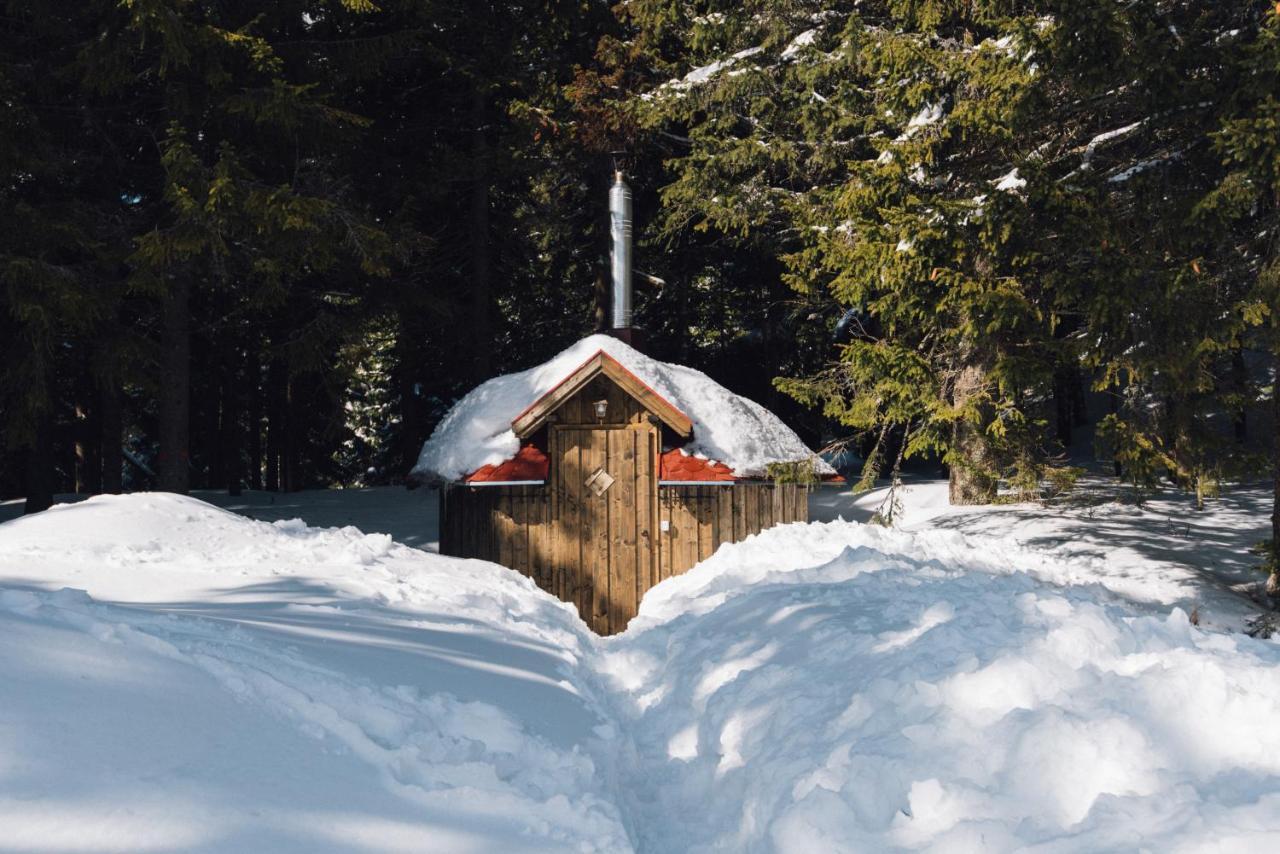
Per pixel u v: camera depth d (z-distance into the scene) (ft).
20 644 11.46
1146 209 39.75
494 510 39.32
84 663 11.46
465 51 68.85
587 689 20.94
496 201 80.33
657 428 39.63
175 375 51.13
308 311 66.69
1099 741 11.57
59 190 51.72
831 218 47.75
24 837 7.63
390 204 66.80
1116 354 40.88
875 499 64.64
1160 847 9.42
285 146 52.85
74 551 25.54
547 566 39.29
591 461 39.58
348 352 62.03
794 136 62.59
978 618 17.49
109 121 51.42
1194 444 41.50
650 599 35.78
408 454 90.17
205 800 8.96
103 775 8.89
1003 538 49.88
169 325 51.21
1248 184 35.22
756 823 12.76
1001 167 48.06
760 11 60.95
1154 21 38.37
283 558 27.81
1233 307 37.19
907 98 45.68
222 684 12.31
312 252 49.65
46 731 9.37
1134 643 15.34
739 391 86.69
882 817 11.57
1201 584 40.93
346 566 27.61
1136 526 52.21
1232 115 36.04
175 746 9.99
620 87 65.05
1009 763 11.71
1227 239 39.17
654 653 25.09
